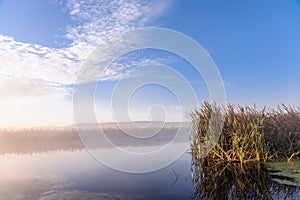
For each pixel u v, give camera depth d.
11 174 6.03
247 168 6.09
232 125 7.29
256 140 6.69
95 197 4.25
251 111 7.59
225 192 4.55
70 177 5.71
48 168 6.75
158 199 4.14
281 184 4.79
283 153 6.98
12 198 4.22
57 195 4.37
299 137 7.32
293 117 7.98
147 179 5.47
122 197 4.29
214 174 5.77
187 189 4.76
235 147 6.65
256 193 4.39
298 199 3.98
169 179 5.48
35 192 4.55
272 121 7.88
